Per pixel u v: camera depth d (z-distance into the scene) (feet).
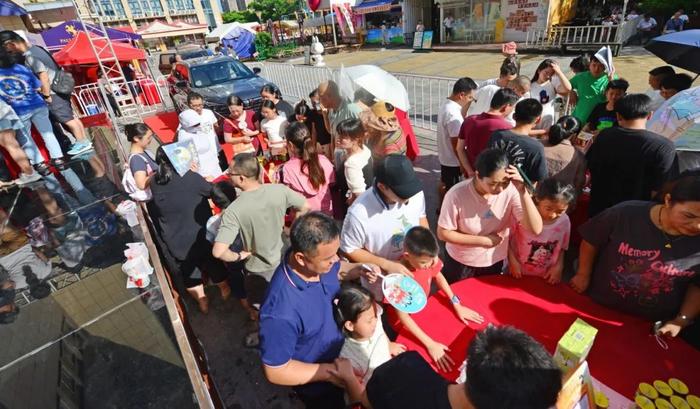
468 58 50.85
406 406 3.60
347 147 9.09
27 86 14.79
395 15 76.84
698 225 4.94
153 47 148.25
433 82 34.58
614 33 44.32
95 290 8.39
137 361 6.83
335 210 11.08
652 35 46.55
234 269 9.53
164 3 158.40
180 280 12.29
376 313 5.57
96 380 6.53
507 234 7.65
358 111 12.78
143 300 8.06
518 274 7.21
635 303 6.05
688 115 8.84
